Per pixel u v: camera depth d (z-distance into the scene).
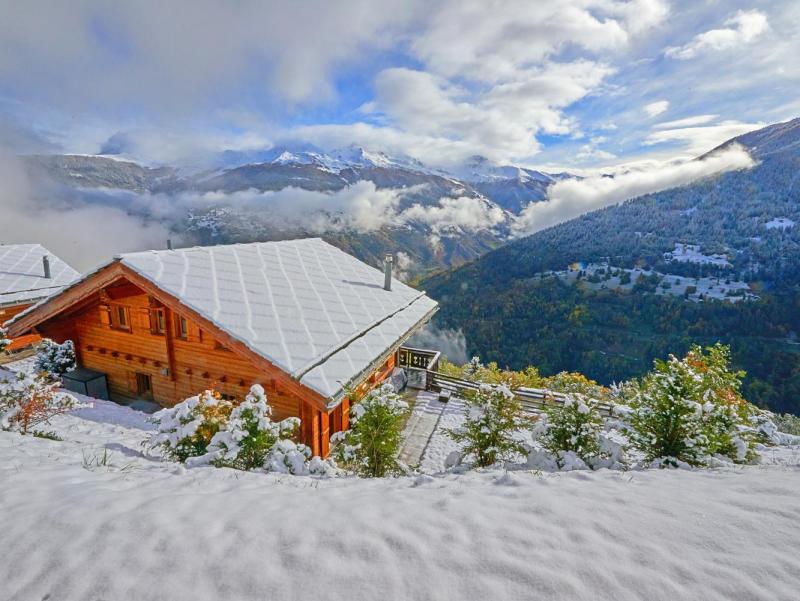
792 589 2.50
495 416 7.49
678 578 2.63
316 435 8.60
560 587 2.57
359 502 3.91
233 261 11.30
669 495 3.89
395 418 7.01
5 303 16.08
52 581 2.70
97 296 10.48
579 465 6.14
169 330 10.02
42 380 7.32
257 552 2.95
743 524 3.21
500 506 3.67
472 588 2.60
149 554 2.93
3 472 4.23
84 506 3.52
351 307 11.70
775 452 8.83
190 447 6.17
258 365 7.93
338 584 2.65
